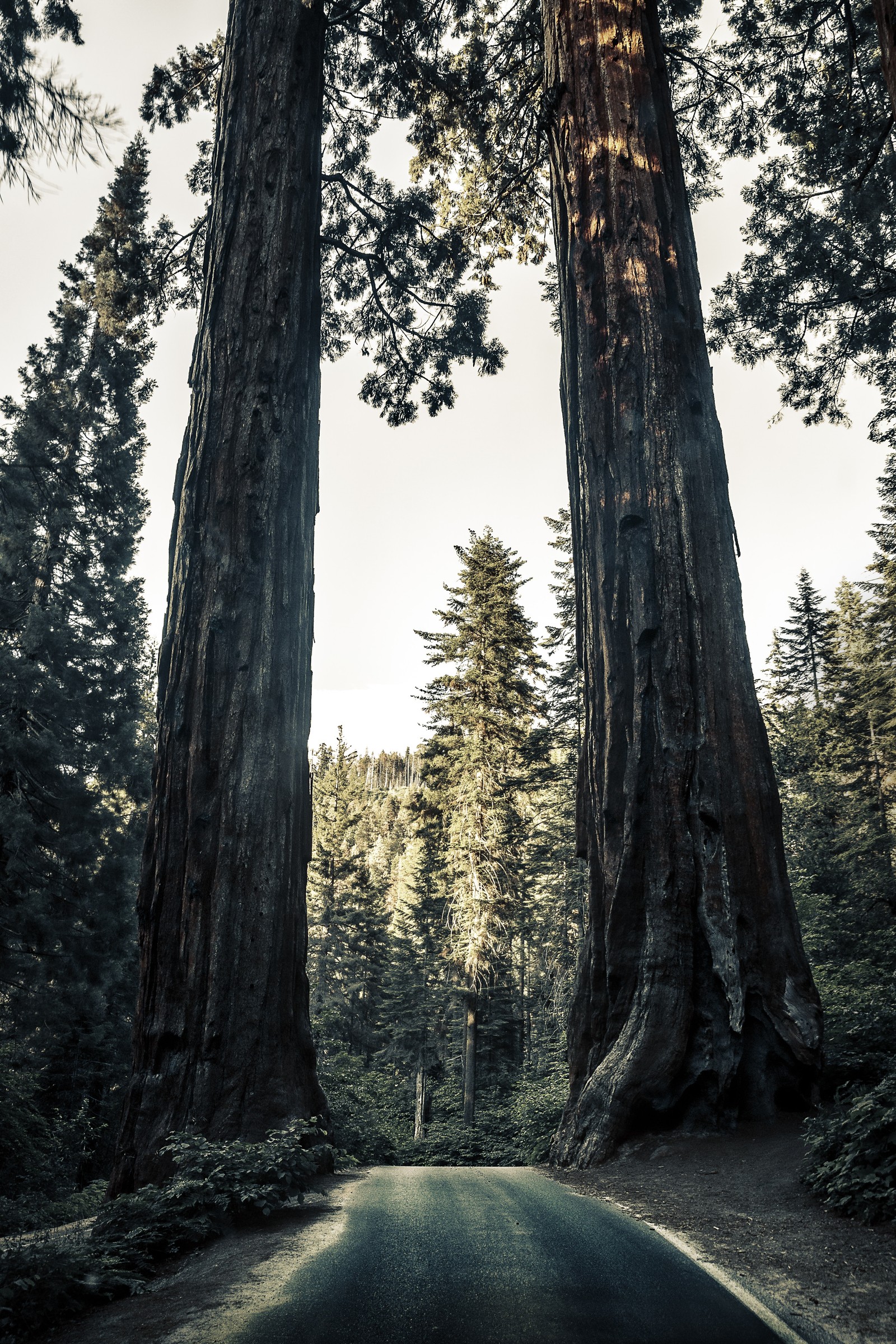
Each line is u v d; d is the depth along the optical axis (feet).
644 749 33.12
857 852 83.51
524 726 102.89
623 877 32.32
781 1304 12.48
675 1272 14.28
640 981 30.81
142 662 91.91
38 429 74.69
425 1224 18.53
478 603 102.53
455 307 70.90
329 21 60.08
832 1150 19.95
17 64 22.77
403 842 254.27
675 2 60.49
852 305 59.26
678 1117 28.53
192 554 35.17
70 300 89.81
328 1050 106.73
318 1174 28.25
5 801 67.87
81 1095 75.05
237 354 37.35
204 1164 22.40
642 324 37.19
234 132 40.83
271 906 31.63
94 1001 70.33
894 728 119.85
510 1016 119.65
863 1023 30.22
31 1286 14.61
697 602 33.96
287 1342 11.73
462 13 62.90
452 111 68.18
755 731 33.09
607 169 39.40
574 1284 13.74
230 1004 29.91
